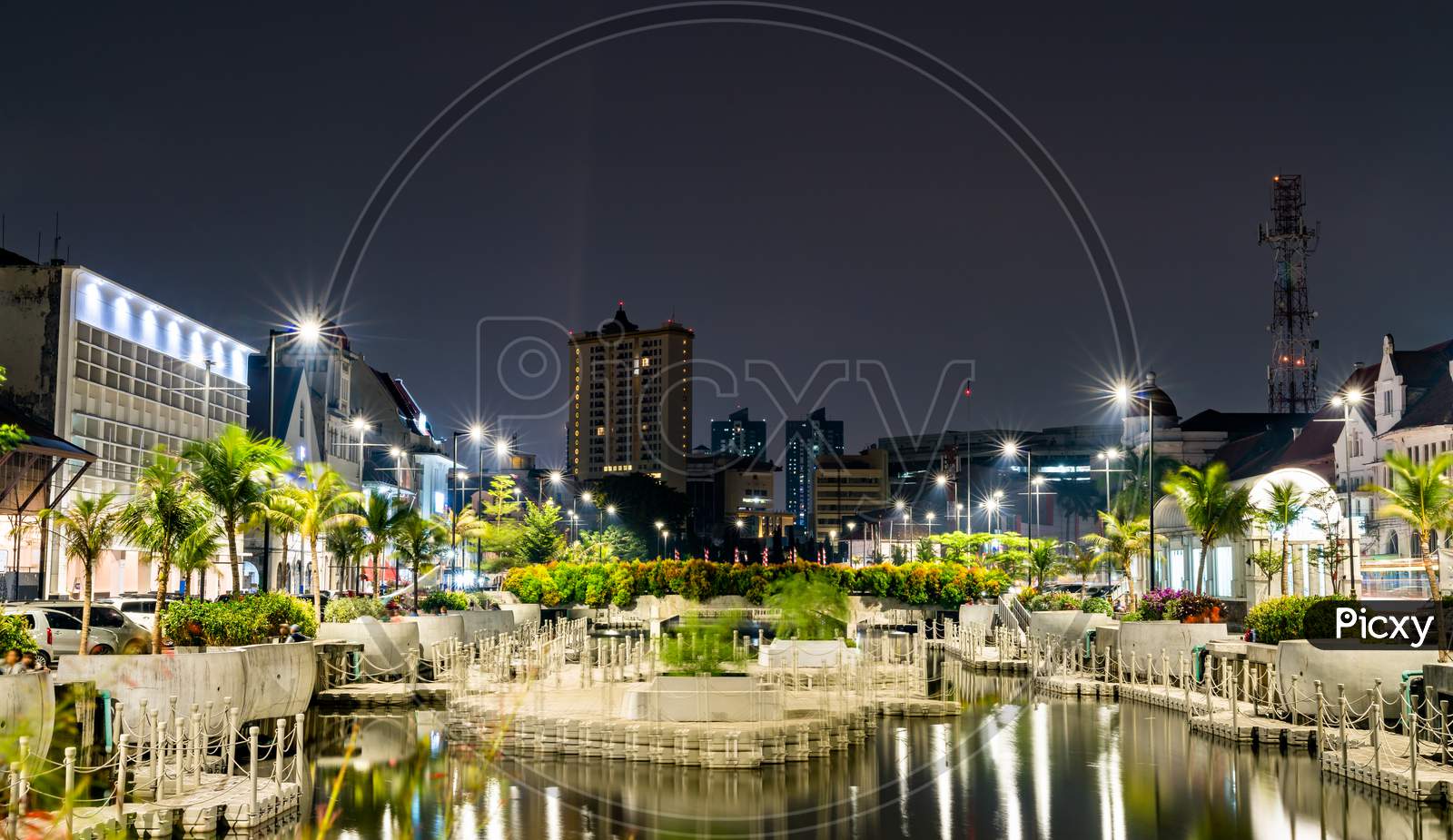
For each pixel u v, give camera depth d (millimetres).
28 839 17703
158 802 20422
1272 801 22672
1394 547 71875
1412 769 22422
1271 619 34438
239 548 64688
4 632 22094
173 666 24562
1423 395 82500
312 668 30203
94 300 55531
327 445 86250
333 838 20234
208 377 68312
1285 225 127125
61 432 52906
